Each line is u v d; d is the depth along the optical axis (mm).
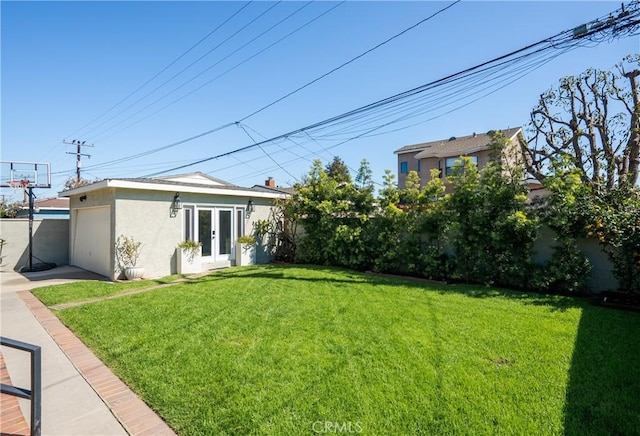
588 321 5152
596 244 7082
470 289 7586
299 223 12359
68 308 6293
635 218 6340
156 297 6969
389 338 4465
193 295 7109
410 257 9266
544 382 3287
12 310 6254
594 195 7203
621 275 6457
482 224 8023
